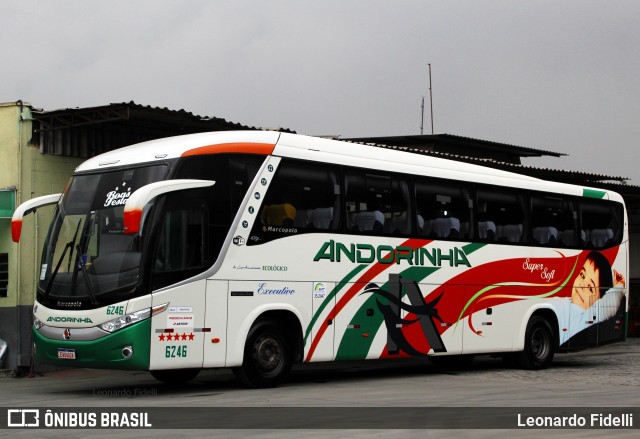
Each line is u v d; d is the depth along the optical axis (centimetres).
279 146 1495
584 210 2088
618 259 2155
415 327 1691
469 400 1289
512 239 1908
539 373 1848
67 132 1952
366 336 1602
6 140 1898
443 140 3200
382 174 1661
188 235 1366
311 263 1521
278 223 1480
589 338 2064
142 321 1307
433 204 1750
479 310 1820
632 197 3069
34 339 1405
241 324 1420
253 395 1364
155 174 1371
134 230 1258
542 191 1989
